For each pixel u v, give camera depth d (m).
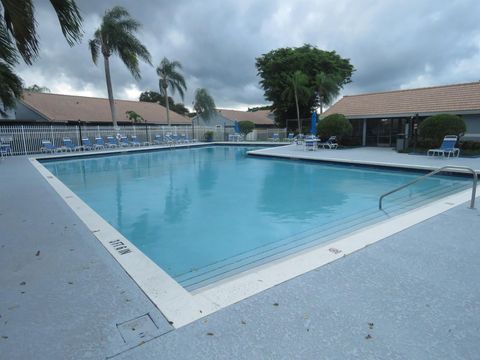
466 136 16.64
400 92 21.20
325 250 3.54
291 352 1.90
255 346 1.95
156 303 2.46
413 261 3.21
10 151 18.30
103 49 23.16
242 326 2.16
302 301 2.47
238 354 1.88
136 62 23.64
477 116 16.19
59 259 3.37
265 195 8.60
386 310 2.33
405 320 2.21
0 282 2.85
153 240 5.35
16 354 1.90
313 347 1.94
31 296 2.60
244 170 13.26
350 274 2.93
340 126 19.09
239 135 31.80
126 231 5.84
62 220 4.88
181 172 13.02
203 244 5.11
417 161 12.38
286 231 5.64
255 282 2.79
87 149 21.92
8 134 18.77
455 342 1.97
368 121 21.53
